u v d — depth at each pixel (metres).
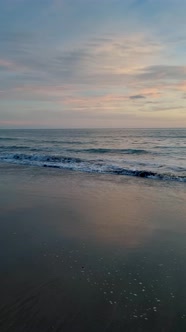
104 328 2.70
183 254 4.40
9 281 3.53
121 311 2.96
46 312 2.92
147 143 37.19
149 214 6.70
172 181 11.40
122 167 14.84
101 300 3.15
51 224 5.86
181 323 2.78
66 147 30.55
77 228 5.62
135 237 5.16
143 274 3.76
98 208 7.23
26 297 3.19
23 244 4.75
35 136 67.62
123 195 8.86
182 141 40.78
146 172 12.76
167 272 3.81
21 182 11.07
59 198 8.36
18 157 19.89
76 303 3.08
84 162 17.12
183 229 5.61
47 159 18.58
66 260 4.15
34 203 7.70
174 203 7.81
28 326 2.71
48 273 3.74
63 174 13.22
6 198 8.30
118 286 3.45
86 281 3.55
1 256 4.28
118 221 6.13
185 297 3.22
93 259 4.20
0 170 14.55
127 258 4.25
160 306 3.05
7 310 2.95
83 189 9.77
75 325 2.73
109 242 4.90
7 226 5.71
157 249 4.60
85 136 64.06
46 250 4.51
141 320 2.82
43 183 10.89
